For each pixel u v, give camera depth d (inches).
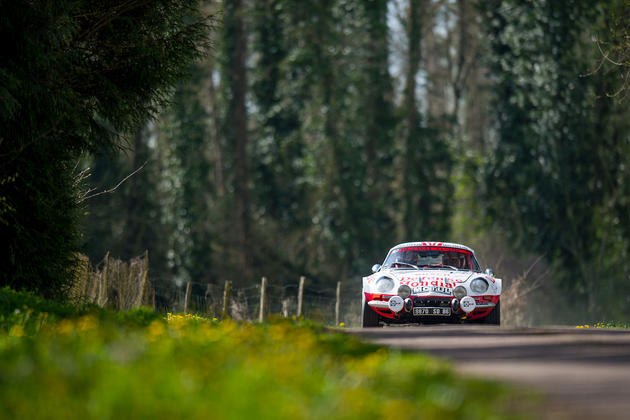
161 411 356.2
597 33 3029.0
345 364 539.5
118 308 1727.4
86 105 1318.9
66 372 447.8
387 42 4360.2
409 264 1300.4
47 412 361.7
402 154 4284.0
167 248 4131.4
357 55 4293.8
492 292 1200.8
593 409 415.2
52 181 1256.2
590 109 3380.9
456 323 1206.9
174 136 4185.5
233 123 4485.7
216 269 4101.9
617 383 506.3
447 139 4434.1
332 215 4116.6
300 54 4178.2
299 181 4330.7
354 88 4362.7
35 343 618.2
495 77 3762.3
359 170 4173.2
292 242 4372.5
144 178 4124.0
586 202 3444.9
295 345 641.0
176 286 4045.3
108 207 4037.9
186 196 4124.0
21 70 1124.5
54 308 970.7
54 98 1160.2
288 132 4468.5
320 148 4202.8
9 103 1074.7
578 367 587.5
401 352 624.4
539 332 921.5
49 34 1127.0
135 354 521.3
